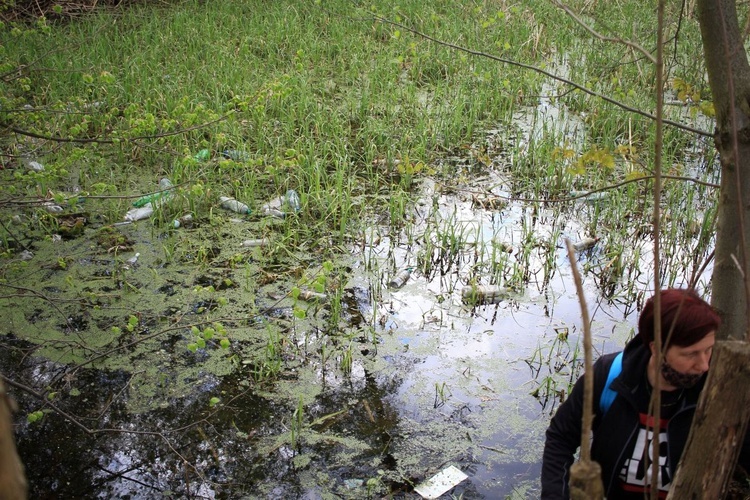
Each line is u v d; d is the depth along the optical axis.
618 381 2.19
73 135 4.34
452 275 5.06
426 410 3.83
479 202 6.05
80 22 10.20
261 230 5.55
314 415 3.79
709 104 3.01
